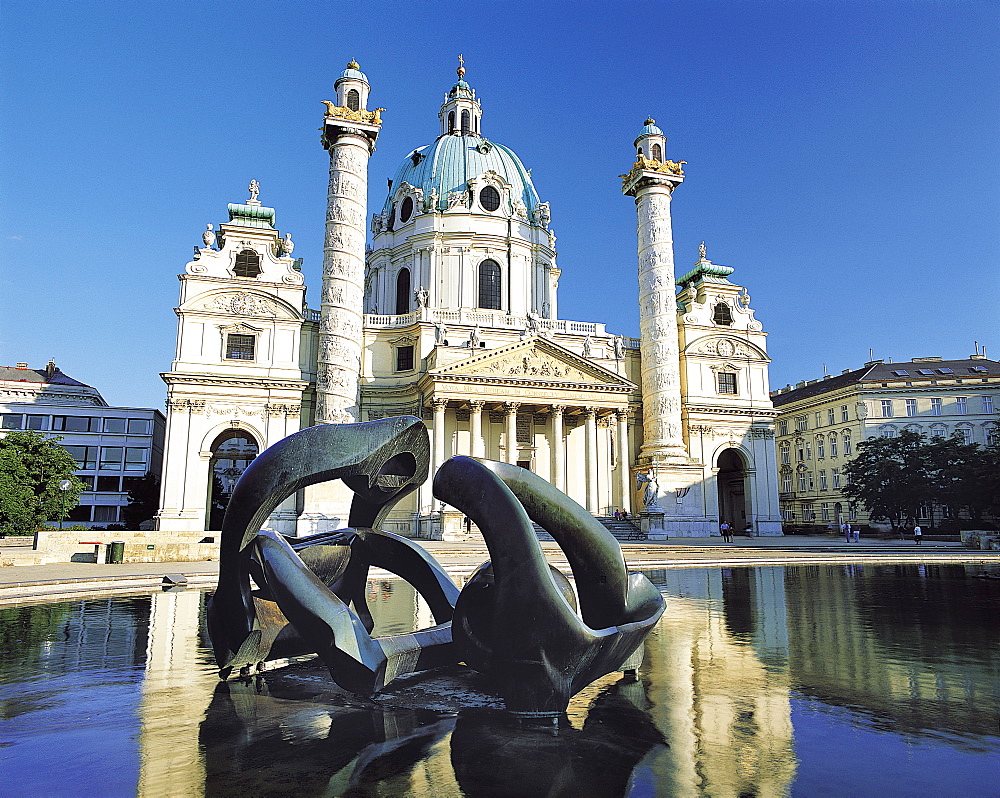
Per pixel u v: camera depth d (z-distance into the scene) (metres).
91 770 5.29
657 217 54.62
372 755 5.61
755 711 6.85
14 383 74.12
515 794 4.82
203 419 48.00
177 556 27.95
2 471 43.38
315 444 7.33
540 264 64.31
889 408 69.38
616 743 5.88
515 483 7.21
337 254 47.00
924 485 57.28
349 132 47.88
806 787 4.94
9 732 6.24
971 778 5.12
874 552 37.12
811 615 13.60
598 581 7.39
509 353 49.75
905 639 10.90
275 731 6.23
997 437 62.25
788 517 79.38
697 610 14.36
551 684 6.66
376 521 8.77
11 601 15.91
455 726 6.35
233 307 49.62
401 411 53.03
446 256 60.41
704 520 51.47
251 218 53.06
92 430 71.75
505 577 6.61
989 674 8.45
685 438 57.41
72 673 8.61
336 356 46.16
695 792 4.85
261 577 7.68
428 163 65.50
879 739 6.01
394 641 7.46
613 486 55.03
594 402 50.78
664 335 53.41
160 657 9.60
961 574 23.89
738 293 61.66
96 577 19.94
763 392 59.97
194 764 5.43
